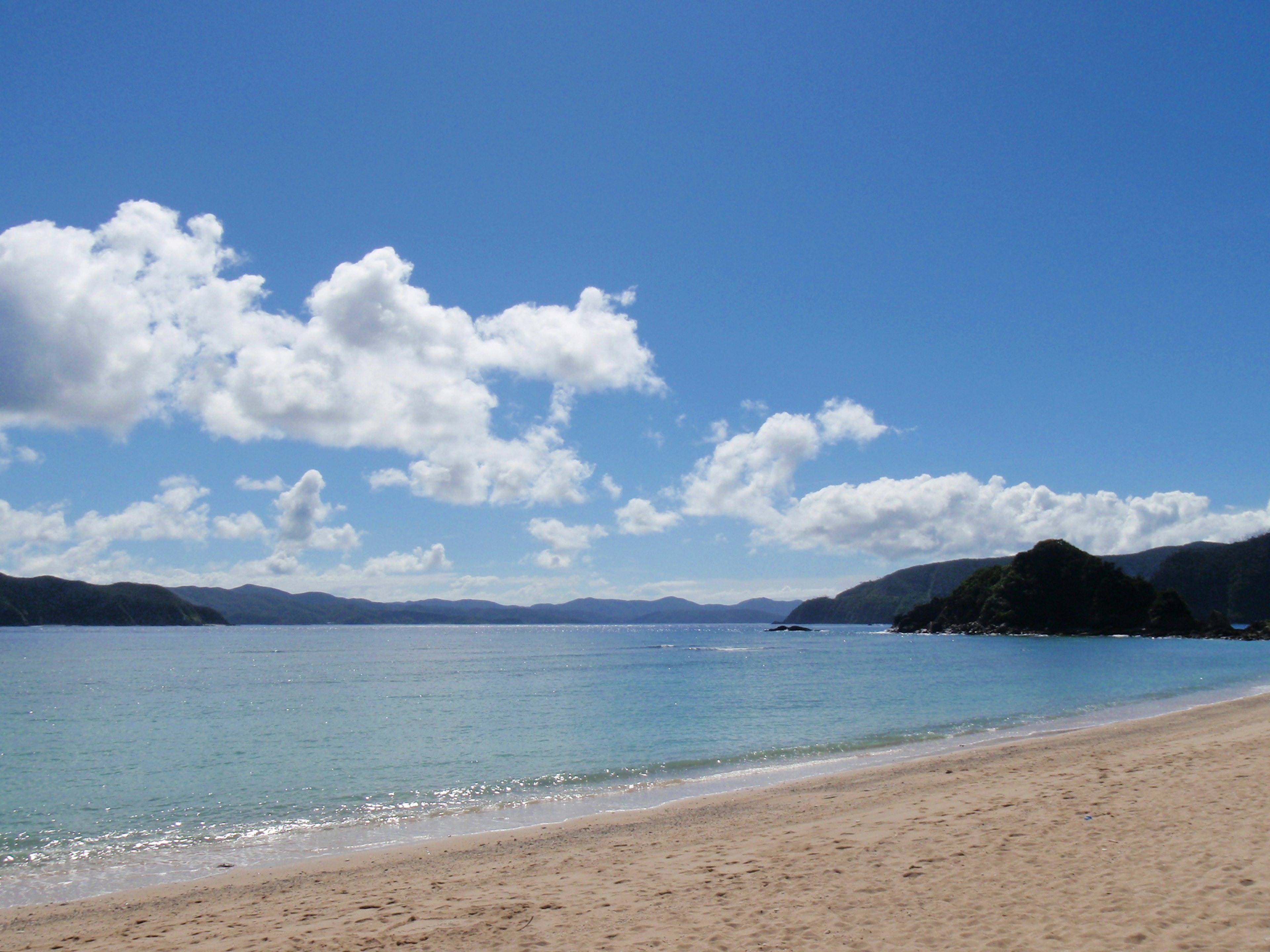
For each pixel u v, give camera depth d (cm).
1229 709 3766
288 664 10300
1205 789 1656
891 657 10562
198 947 1080
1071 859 1202
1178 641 14325
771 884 1213
